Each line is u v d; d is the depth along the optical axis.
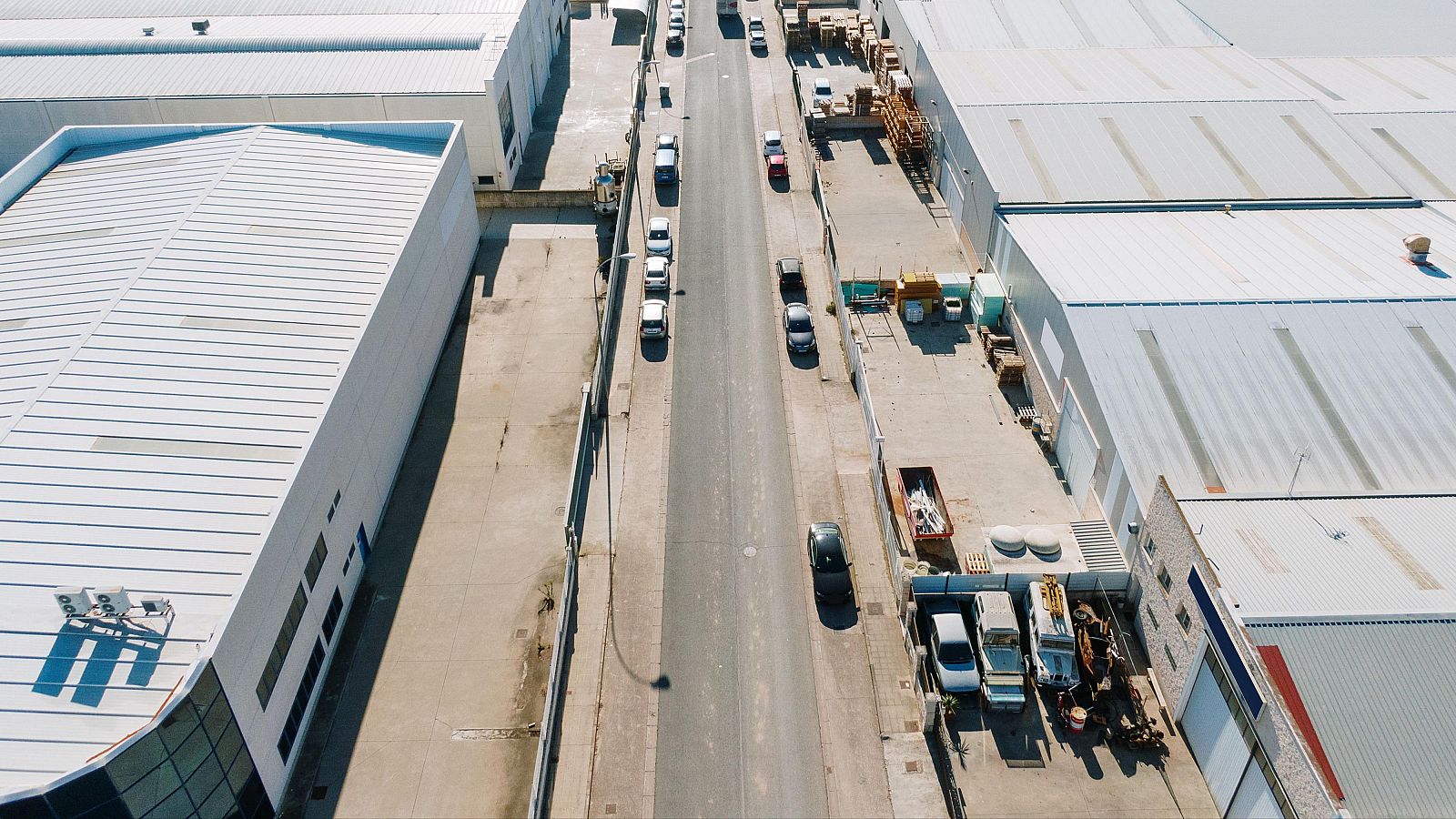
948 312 54.09
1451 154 58.59
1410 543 32.78
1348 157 57.44
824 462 45.62
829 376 51.03
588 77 86.50
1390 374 40.03
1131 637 37.00
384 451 43.03
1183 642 32.84
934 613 36.72
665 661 36.66
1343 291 44.22
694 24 97.94
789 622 38.09
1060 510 42.62
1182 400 39.16
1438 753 26.34
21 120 64.38
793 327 52.91
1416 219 52.25
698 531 42.06
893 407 48.66
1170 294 44.28
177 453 34.38
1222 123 60.31
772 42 92.88
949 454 45.62
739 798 32.28
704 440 46.94
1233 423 38.25
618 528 42.16
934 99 67.56
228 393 37.25
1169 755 33.09
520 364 51.78
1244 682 28.75
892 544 40.22
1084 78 66.38
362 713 34.75
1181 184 55.59
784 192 67.75
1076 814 31.47
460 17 74.38
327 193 51.03
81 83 65.12
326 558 36.19
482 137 64.44
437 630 37.69
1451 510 34.47
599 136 75.62
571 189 67.44
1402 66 70.06
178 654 28.02
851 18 95.06
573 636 37.44
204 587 29.91
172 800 27.28
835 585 38.59
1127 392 39.47
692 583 39.66
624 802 32.16
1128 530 37.47
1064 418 43.97
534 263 60.25
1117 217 53.22
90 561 30.41
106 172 52.75
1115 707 34.53
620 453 46.09
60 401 36.09
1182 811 31.50
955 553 40.41
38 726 26.23
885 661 36.62
